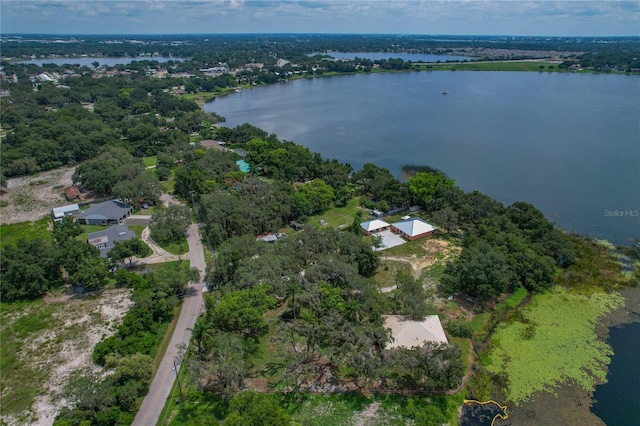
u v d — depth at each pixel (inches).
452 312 3299.7
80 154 7185.0
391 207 5310.0
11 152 6604.3
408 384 2628.0
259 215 4525.1
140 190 5329.7
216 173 5940.0
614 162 6791.3
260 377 2674.7
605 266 3932.1
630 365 2815.0
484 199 4694.9
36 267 3508.9
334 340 2728.8
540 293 3590.1
